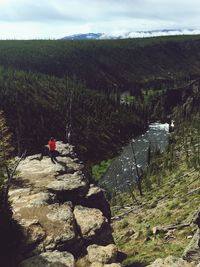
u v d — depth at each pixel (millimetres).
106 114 190125
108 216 37125
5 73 196500
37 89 179625
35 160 43406
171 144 141500
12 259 25016
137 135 182375
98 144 156125
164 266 24578
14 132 131500
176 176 92000
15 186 35375
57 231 27922
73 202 34656
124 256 35906
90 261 25797
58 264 24422
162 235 41656
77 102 186625
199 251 27156
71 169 41062
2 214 26797
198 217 33688
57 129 153250
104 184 114875
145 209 70125
